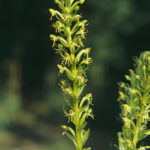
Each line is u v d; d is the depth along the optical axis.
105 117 23.16
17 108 26.88
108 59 25.48
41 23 28.56
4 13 27.89
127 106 2.00
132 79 2.08
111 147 2.09
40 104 29.92
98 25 25.58
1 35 28.06
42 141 19.12
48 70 31.31
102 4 25.00
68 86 1.97
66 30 1.96
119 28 24.75
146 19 24.03
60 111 27.02
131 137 2.04
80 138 1.96
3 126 21.20
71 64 1.95
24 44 28.56
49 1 27.81
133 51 24.89
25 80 31.12
